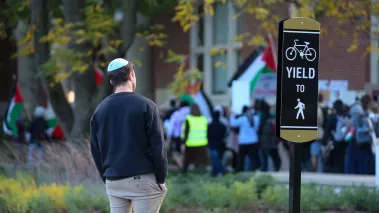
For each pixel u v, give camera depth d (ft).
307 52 35.50
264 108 89.35
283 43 35.22
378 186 61.41
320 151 81.46
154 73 133.08
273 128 87.92
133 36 75.51
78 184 64.64
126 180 30.76
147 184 30.78
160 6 81.41
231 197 59.26
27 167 70.90
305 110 35.53
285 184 72.59
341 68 100.27
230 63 118.52
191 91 81.56
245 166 94.63
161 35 84.99
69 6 78.59
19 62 146.72
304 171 84.12
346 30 98.99
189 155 87.04
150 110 30.86
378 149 61.62
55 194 58.29
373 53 96.58
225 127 87.81
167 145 114.32
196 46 126.41
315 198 58.95
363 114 75.66
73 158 66.85
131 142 30.68
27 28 92.53
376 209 57.26
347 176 72.64
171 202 58.90
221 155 87.45
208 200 59.57
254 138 88.12
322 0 80.64
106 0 80.48
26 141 111.34
